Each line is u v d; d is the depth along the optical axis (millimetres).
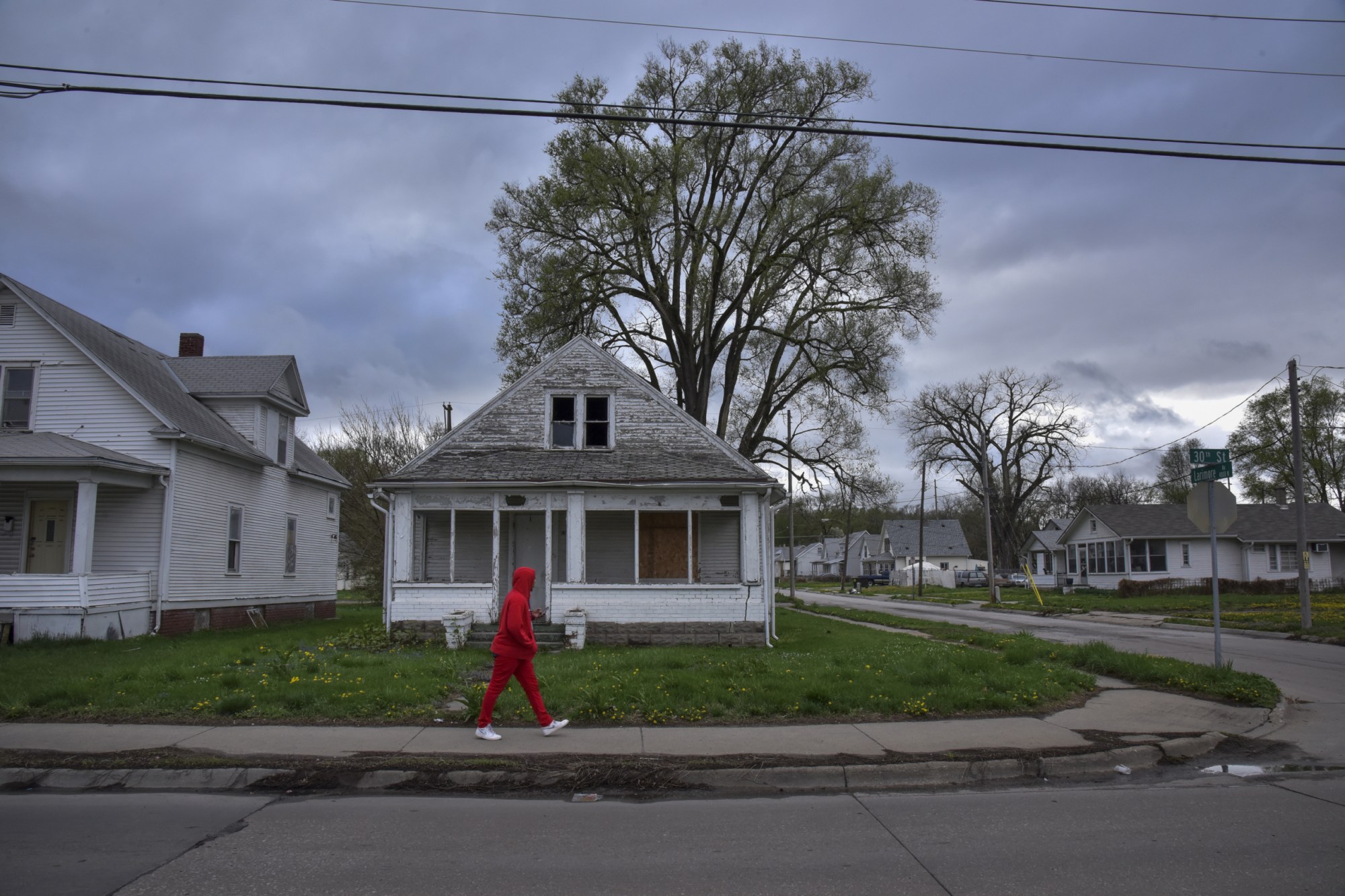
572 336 30078
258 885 5355
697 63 30250
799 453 34188
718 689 11094
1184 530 50000
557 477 19672
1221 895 5242
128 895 5176
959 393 63594
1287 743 9820
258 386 25375
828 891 5297
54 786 7793
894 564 90562
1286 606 33781
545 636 18469
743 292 31703
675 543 21719
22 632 18094
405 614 19438
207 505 22797
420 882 5418
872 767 8125
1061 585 56250
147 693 10945
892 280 31234
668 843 6262
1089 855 6000
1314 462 59500
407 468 20172
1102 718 10383
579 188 29234
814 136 30078
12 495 21312
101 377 21141
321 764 8086
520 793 7738
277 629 23719
